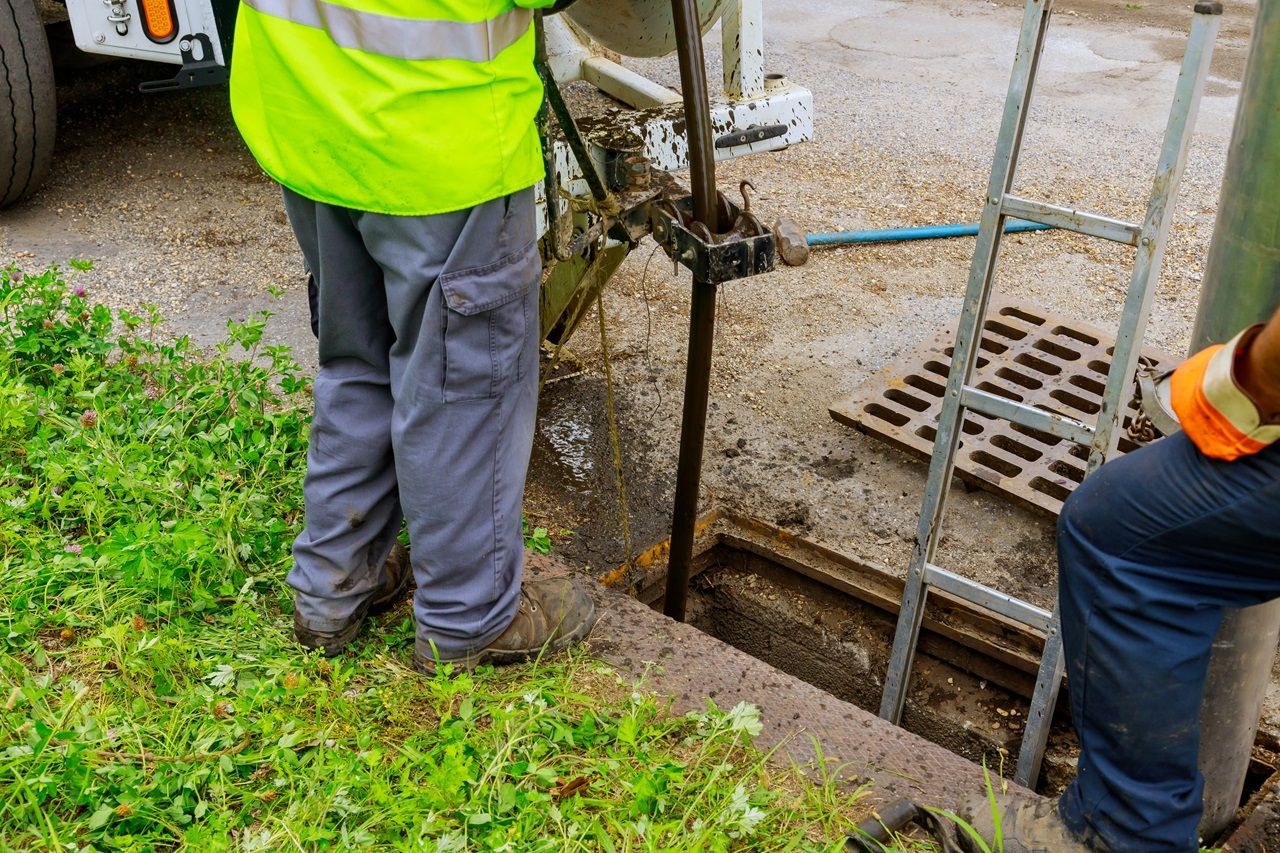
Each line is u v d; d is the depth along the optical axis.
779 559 3.23
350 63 1.84
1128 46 7.05
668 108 4.52
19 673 2.24
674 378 3.83
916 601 2.74
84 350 3.38
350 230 2.06
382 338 2.21
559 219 2.58
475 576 2.22
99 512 2.67
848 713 2.31
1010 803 2.01
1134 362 2.26
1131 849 1.80
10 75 4.19
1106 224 2.20
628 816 2.00
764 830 2.01
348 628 2.35
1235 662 2.10
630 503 3.28
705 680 2.39
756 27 4.57
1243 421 1.49
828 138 5.67
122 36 4.18
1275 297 1.87
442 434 2.07
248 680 2.27
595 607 2.59
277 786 2.00
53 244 4.43
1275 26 1.74
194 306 4.04
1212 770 2.24
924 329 4.12
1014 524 3.28
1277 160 1.79
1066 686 2.83
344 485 2.25
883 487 3.40
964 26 7.36
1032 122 5.89
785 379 3.84
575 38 5.41
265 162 2.04
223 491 2.71
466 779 1.97
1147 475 1.64
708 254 2.30
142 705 2.14
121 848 1.86
